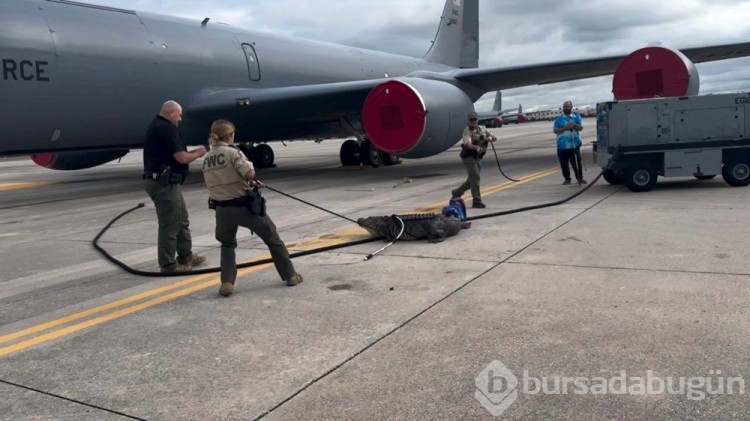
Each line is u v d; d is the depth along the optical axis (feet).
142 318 13.51
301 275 16.44
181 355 11.16
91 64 34.86
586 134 119.03
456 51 74.38
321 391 9.40
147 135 16.97
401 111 37.99
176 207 17.28
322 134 54.75
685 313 11.87
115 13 37.65
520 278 14.96
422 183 38.91
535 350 10.49
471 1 75.56
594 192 30.35
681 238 18.54
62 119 34.40
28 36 31.96
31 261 20.40
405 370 9.98
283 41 50.72
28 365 11.05
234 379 10.00
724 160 29.30
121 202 35.91
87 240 23.84
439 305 13.20
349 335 11.72
